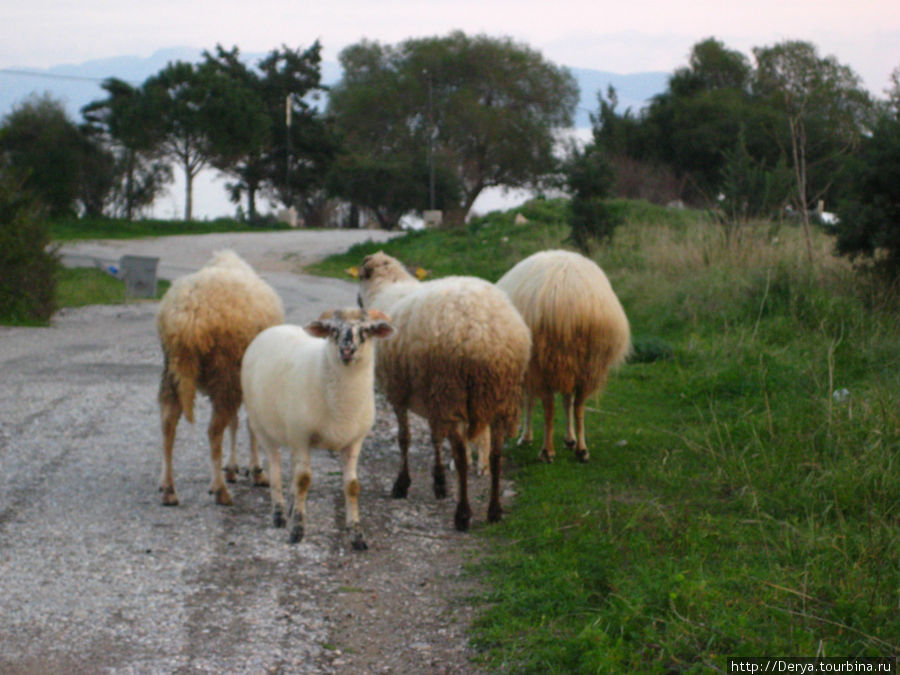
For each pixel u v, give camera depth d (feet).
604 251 70.33
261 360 21.17
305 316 66.49
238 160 205.57
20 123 174.81
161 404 22.88
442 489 23.91
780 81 166.20
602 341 26.05
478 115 209.97
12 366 42.78
